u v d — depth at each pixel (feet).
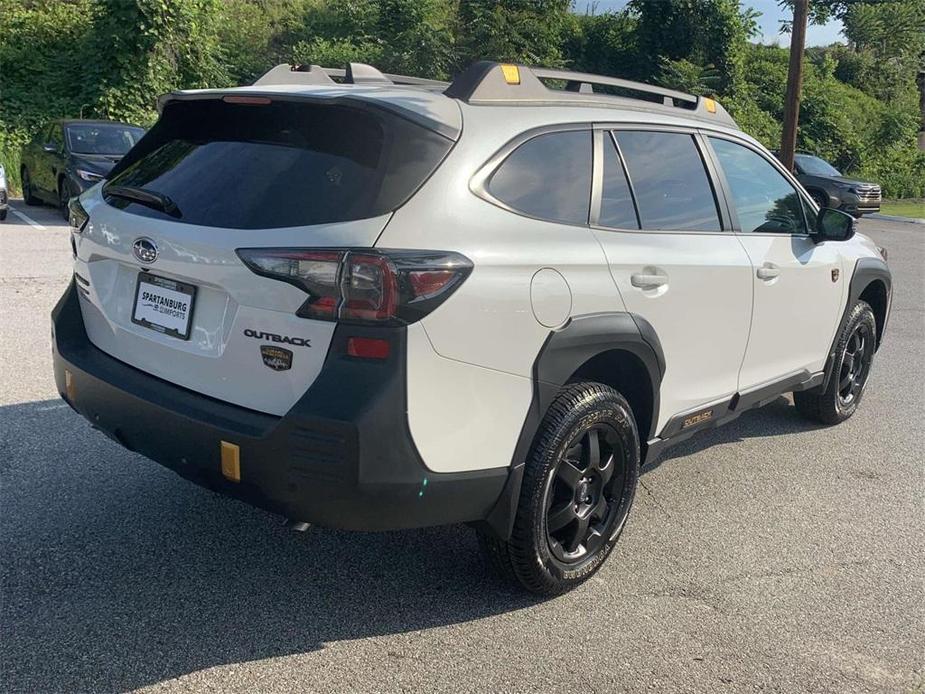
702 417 13.29
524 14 81.87
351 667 9.39
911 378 23.13
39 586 10.64
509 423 9.61
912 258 48.55
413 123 9.15
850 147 110.83
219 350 9.35
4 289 27.22
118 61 63.62
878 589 11.67
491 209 9.55
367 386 8.41
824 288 16.05
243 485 9.01
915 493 15.14
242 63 75.66
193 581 10.97
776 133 98.99
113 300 10.84
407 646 9.82
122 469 14.16
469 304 8.96
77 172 42.19
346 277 8.39
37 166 48.11
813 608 11.10
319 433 8.43
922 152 124.36
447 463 9.08
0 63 63.82
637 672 9.56
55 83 64.44
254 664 9.35
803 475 15.83
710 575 11.87
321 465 8.49
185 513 12.79
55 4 71.36
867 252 18.16
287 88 10.44
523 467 9.94
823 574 12.04
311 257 8.48
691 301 12.19
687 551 12.57
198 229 9.37
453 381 8.96
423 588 11.09
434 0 82.23
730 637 10.34
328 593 10.87
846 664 9.91
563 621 10.52
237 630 9.96
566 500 10.70
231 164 9.86
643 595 11.24
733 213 13.75
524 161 10.16
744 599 11.25
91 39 65.05
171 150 10.85
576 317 10.22
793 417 19.38
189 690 8.85
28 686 8.76
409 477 8.72
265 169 9.53
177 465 9.66
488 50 79.77
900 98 139.54
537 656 9.75
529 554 10.29
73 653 9.35
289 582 11.09
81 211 11.48
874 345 19.25
